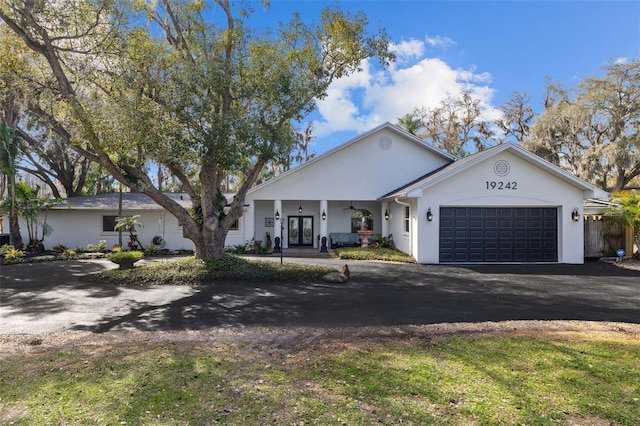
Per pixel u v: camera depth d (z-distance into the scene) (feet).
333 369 14.61
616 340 18.44
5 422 10.73
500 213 50.31
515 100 112.68
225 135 34.45
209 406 11.66
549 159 95.71
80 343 18.58
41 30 31.42
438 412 11.22
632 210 49.65
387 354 16.37
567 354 16.31
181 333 20.34
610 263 48.96
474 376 13.89
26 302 27.68
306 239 73.97
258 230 73.26
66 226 67.56
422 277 38.70
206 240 40.27
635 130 83.46
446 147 114.83
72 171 90.84
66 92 33.17
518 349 16.96
